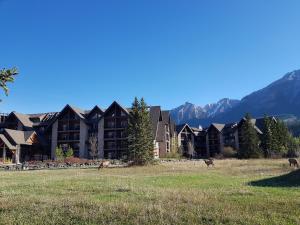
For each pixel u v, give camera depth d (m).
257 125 118.19
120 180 28.61
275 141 89.12
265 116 94.06
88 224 11.73
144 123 61.50
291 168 41.75
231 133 122.88
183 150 121.81
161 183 25.77
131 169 48.16
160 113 98.31
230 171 39.69
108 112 90.38
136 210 13.31
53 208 14.33
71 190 21.25
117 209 13.52
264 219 11.90
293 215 12.55
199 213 12.73
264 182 26.16
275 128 90.50
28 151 88.06
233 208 13.75
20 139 84.62
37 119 98.75
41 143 89.81
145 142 60.47
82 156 89.62
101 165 51.12
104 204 14.71
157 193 18.42
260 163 55.56
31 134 87.50
